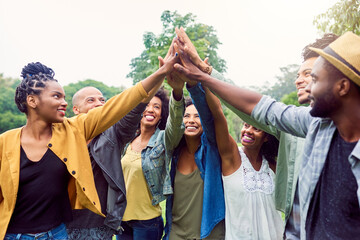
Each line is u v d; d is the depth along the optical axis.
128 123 2.87
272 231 2.95
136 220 3.51
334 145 1.83
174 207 3.23
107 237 2.93
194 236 3.11
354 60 1.66
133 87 2.59
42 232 2.38
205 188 3.03
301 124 2.06
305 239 1.93
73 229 2.85
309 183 1.87
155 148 3.47
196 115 3.24
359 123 1.73
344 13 5.14
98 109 2.62
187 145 3.30
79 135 2.58
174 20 18.28
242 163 3.07
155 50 17.19
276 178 2.82
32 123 2.48
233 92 2.28
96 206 2.53
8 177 2.34
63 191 2.51
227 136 3.01
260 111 2.18
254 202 2.95
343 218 1.73
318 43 2.55
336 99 1.75
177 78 2.87
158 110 3.62
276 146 3.12
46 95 2.43
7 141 2.40
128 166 3.56
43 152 2.44
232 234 2.95
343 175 1.73
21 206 2.37
